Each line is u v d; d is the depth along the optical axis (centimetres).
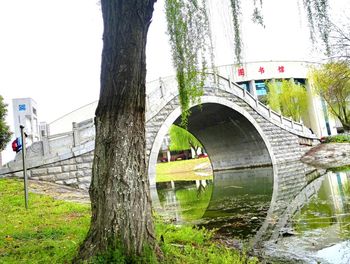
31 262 451
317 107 4669
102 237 403
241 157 2948
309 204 1081
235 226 863
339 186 1403
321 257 569
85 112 1636
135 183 424
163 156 6862
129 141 429
